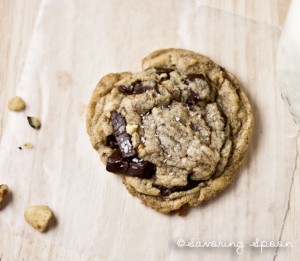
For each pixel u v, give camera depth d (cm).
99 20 42
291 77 36
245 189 41
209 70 40
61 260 40
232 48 42
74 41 42
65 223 40
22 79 42
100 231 40
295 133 41
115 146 40
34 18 42
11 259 40
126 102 39
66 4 42
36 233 40
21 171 41
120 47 42
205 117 39
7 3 42
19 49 42
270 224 40
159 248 40
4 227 40
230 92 40
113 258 40
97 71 42
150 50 42
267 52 42
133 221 40
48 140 41
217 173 39
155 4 42
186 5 42
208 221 40
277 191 41
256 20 42
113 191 41
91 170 41
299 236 40
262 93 42
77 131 41
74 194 41
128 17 42
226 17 42
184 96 39
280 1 42
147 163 39
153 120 39
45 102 41
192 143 39
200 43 42
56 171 41
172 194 39
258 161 41
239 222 40
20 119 41
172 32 42
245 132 40
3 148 41
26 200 41
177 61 40
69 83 42
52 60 42
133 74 40
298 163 41
